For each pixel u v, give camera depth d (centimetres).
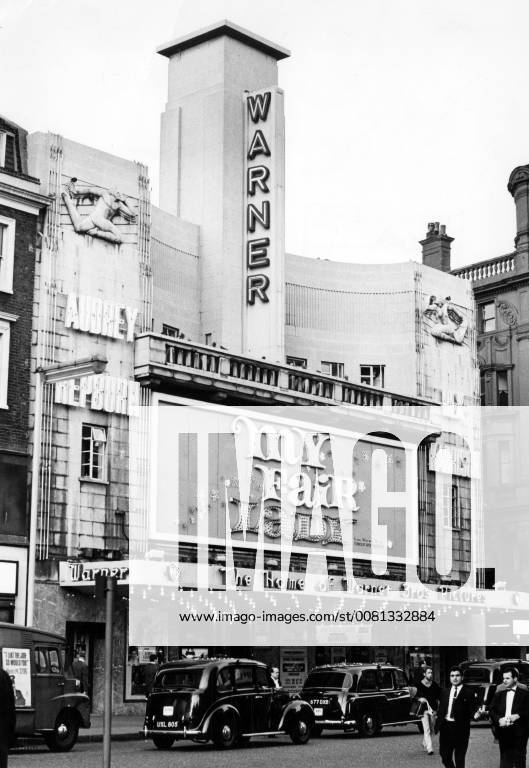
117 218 3856
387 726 3194
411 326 5103
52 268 3631
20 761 2206
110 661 1598
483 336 6412
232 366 4016
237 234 4438
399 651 4641
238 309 4397
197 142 4528
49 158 3688
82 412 3622
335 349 4991
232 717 2603
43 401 3522
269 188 4419
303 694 3069
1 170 3509
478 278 6506
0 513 3369
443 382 5225
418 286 5166
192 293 4384
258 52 4666
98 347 3719
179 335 4162
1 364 3459
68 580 3472
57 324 3619
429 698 2527
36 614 3403
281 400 4162
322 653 4253
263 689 2697
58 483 3528
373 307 5094
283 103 4497
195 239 4428
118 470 3681
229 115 4481
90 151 3809
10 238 3541
